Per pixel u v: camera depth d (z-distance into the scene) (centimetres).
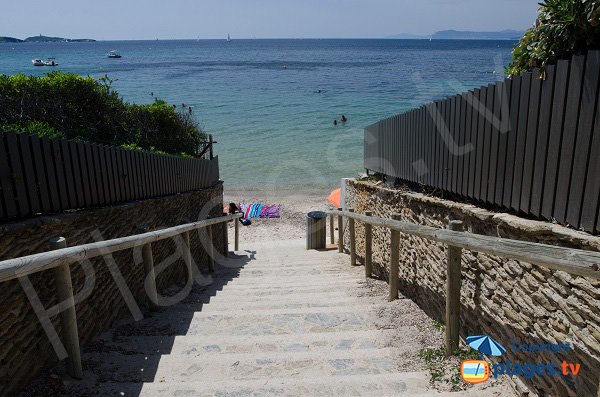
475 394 264
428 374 295
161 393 268
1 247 271
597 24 287
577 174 248
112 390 270
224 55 13362
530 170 295
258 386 277
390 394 269
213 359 323
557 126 265
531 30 362
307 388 276
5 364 251
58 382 277
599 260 179
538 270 257
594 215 234
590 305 214
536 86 287
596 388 210
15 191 310
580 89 244
